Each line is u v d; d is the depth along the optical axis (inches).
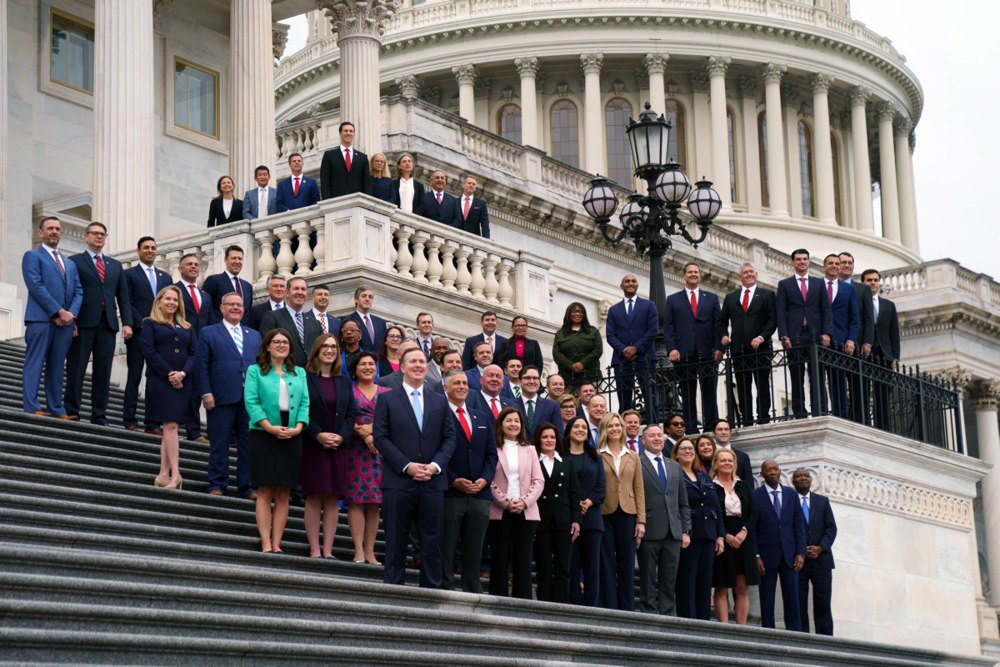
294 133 1611.7
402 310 866.8
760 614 773.9
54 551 442.0
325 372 586.6
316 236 874.1
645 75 2979.8
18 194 1197.1
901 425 853.8
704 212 869.8
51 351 659.4
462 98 2972.4
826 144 3083.2
